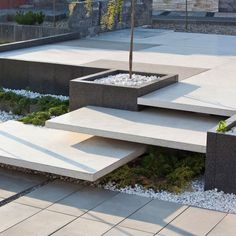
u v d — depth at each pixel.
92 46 12.88
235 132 6.90
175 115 8.31
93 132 7.68
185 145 7.17
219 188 6.87
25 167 7.28
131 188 7.08
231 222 6.25
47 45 12.88
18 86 10.79
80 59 11.12
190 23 16.97
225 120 7.45
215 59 11.62
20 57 11.07
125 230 6.05
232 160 6.74
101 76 9.20
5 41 15.27
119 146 7.68
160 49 12.72
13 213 6.46
